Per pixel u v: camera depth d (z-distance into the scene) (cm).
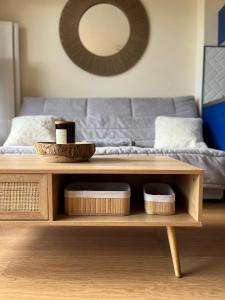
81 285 107
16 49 300
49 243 146
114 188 136
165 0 309
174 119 278
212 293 102
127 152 207
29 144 246
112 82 315
